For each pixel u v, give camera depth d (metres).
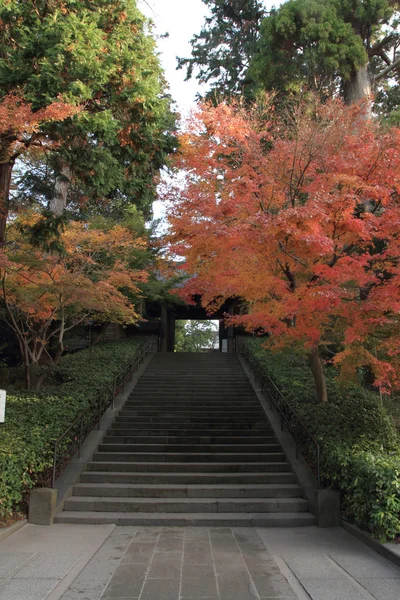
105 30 9.23
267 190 8.38
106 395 13.27
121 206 18.64
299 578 5.01
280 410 11.52
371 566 5.39
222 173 8.88
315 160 8.30
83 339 23.78
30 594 4.55
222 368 18.80
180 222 8.24
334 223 7.65
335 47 14.30
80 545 6.14
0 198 9.46
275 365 15.32
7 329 18.58
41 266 11.15
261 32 15.71
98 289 11.98
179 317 31.25
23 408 10.66
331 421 9.71
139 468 9.35
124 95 9.05
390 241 7.70
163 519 7.31
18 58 8.12
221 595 4.57
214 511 7.78
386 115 16.62
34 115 7.57
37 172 14.57
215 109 8.97
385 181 7.67
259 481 8.83
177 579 4.98
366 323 7.48
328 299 7.20
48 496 7.32
